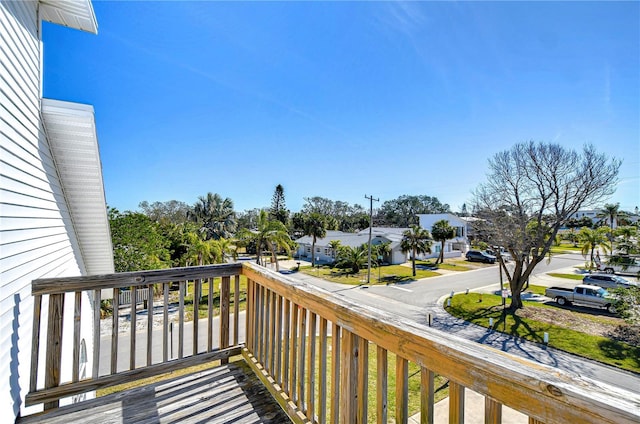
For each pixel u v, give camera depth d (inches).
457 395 32.4
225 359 93.0
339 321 52.7
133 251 592.1
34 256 92.4
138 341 351.9
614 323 440.1
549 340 380.5
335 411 53.8
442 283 727.1
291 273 864.3
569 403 23.2
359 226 1772.9
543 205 506.6
